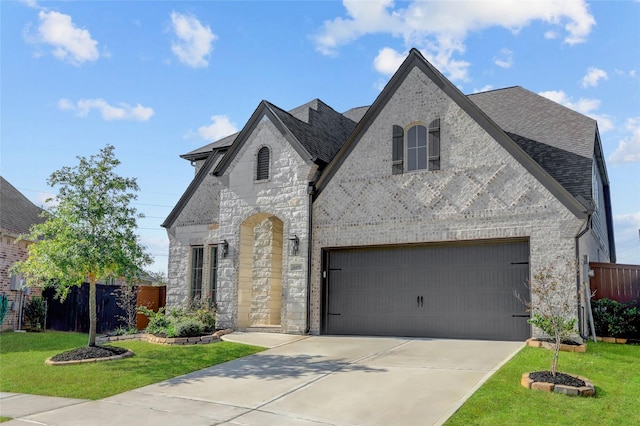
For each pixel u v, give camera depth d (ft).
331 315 55.01
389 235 51.98
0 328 66.44
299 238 55.77
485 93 65.62
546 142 52.37
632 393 28.40
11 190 83.20
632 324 45.80
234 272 59.26
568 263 40.73
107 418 26.78
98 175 43.78
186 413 27.55
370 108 54.29
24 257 71.72
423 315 50.65
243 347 46.50
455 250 49.98
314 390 31.42
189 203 67.46
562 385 28.48
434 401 27.76
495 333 47.11
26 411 28.30
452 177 49.55
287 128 57.72
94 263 41.93
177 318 54.70
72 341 56.39
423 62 52.39
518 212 46.11
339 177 55.42
